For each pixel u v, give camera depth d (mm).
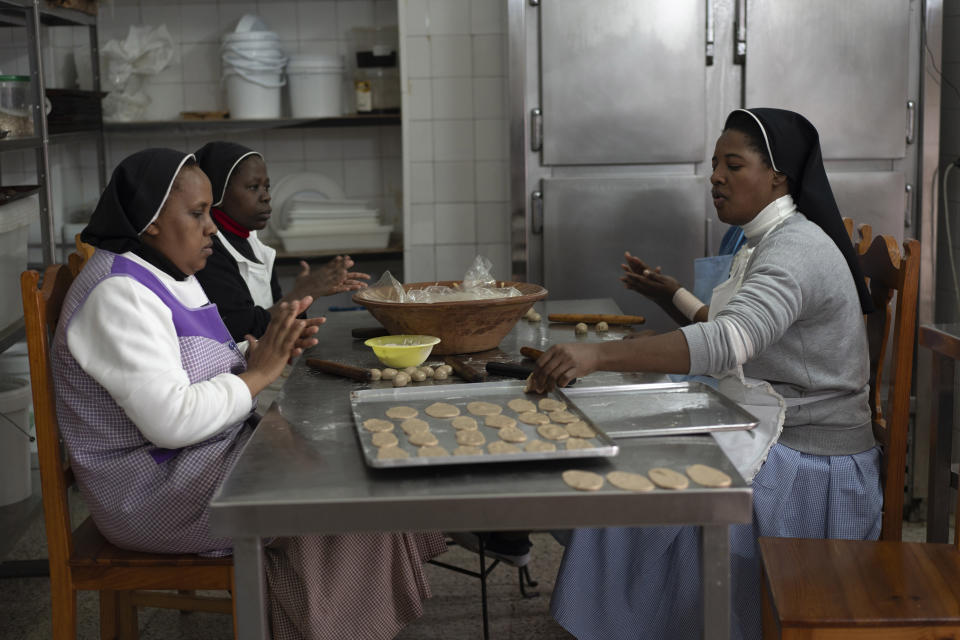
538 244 3396
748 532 1970
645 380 1898
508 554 2480
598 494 1288
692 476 1342
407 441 1475
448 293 2359
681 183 3336
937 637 1509
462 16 3842
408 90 3871
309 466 1414
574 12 3248
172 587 1738
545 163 3336
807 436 2006
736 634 1960
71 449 1697
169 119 4012
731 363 1799
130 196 1707
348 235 3873
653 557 1914
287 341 1761
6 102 2844
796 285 1871
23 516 2727
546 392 1771
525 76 3295
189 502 1669
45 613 2641
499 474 1371
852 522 1991
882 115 3312
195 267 1812
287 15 4027
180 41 4008
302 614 1726
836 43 3275
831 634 1512
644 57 3277
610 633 1936
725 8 3266
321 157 4129
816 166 2029
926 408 3309
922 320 3342
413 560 1917
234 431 1778
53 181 3965
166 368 1615
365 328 2428
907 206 3344
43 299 1705
